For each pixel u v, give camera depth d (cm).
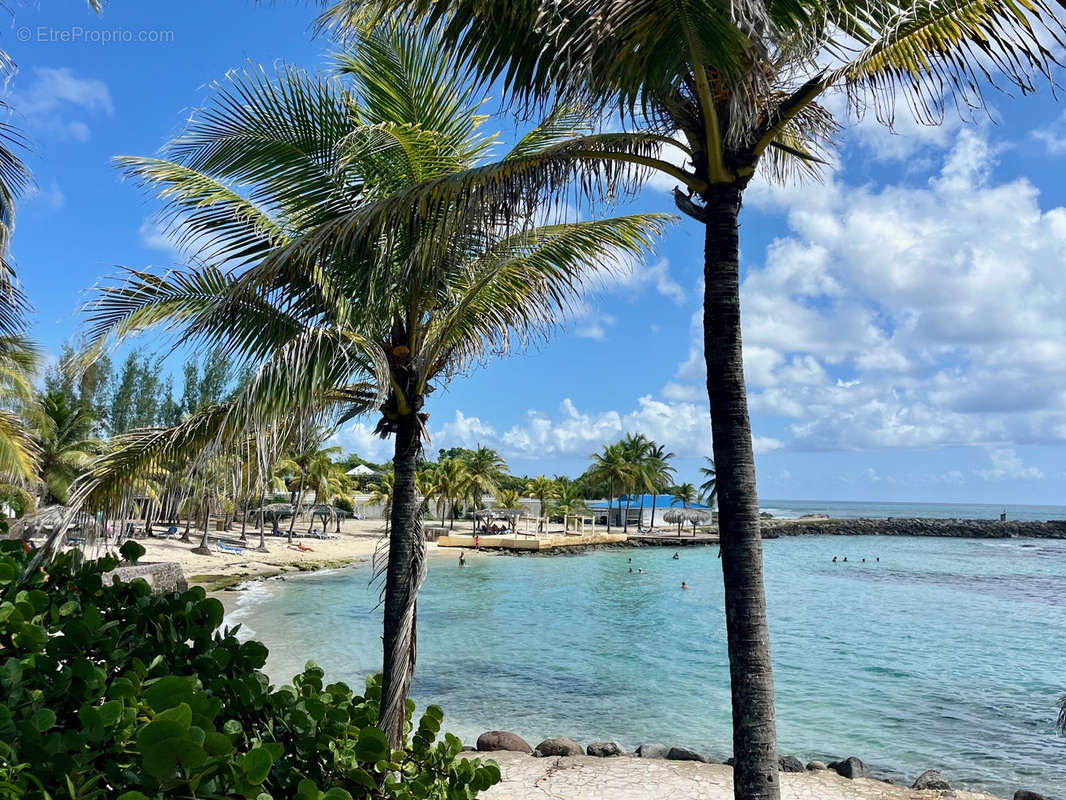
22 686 174
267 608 2972
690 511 8512
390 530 645
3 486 2064
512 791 916
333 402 606
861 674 2047
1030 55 360
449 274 618
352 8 454
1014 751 1366
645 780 963
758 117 412
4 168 827
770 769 400
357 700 317
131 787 157
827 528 10156
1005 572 5259
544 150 427
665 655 2248
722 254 436
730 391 431
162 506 548
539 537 7294
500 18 405
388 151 562
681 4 334
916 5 365
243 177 583
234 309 520
